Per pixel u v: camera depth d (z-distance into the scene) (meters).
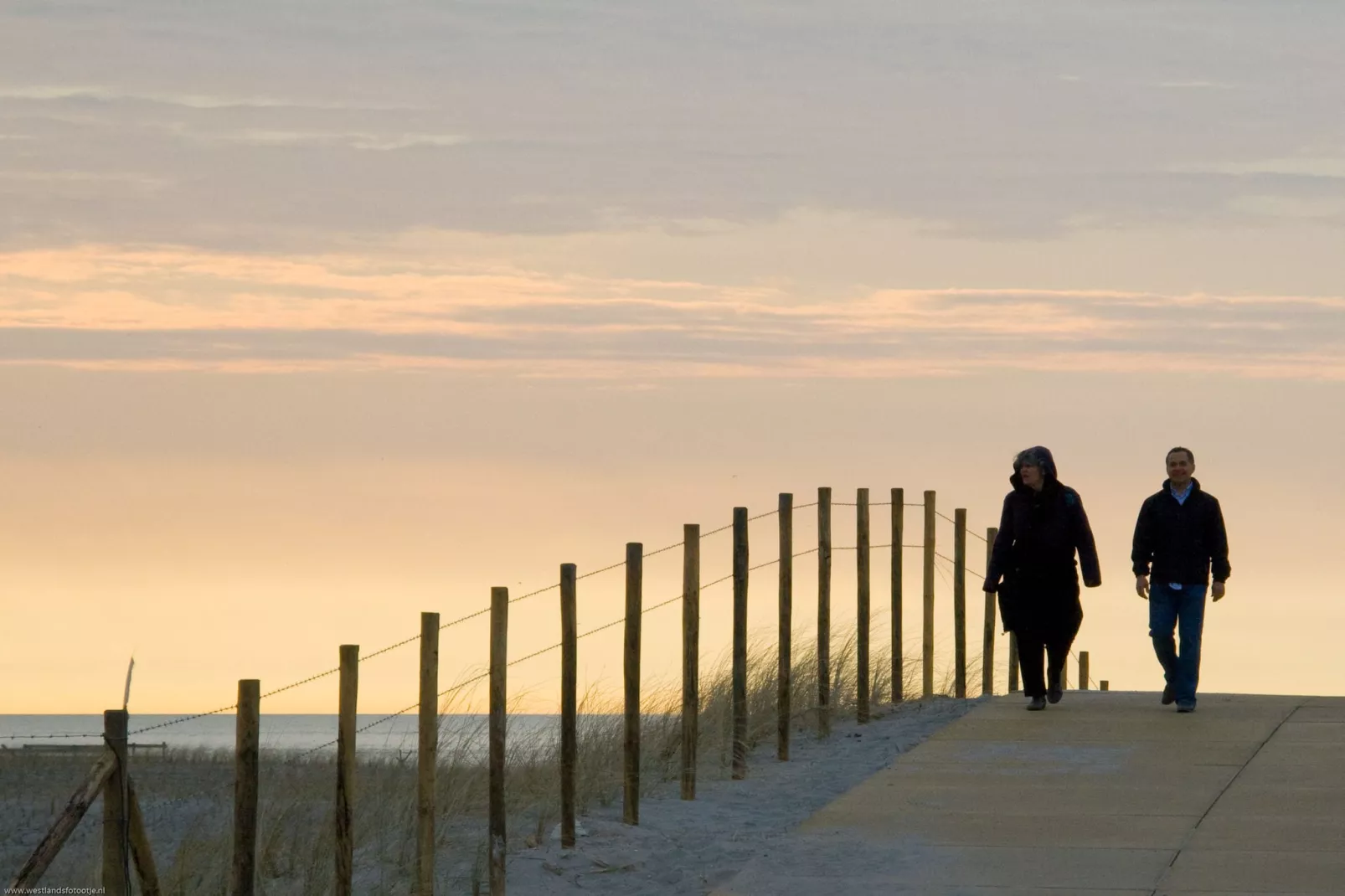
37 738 33.38
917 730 45.41
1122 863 30.20
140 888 29.20
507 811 38.19
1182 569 44.62
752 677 49.31
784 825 35.56
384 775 43.59
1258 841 31.41
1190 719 43.97
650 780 41.44
